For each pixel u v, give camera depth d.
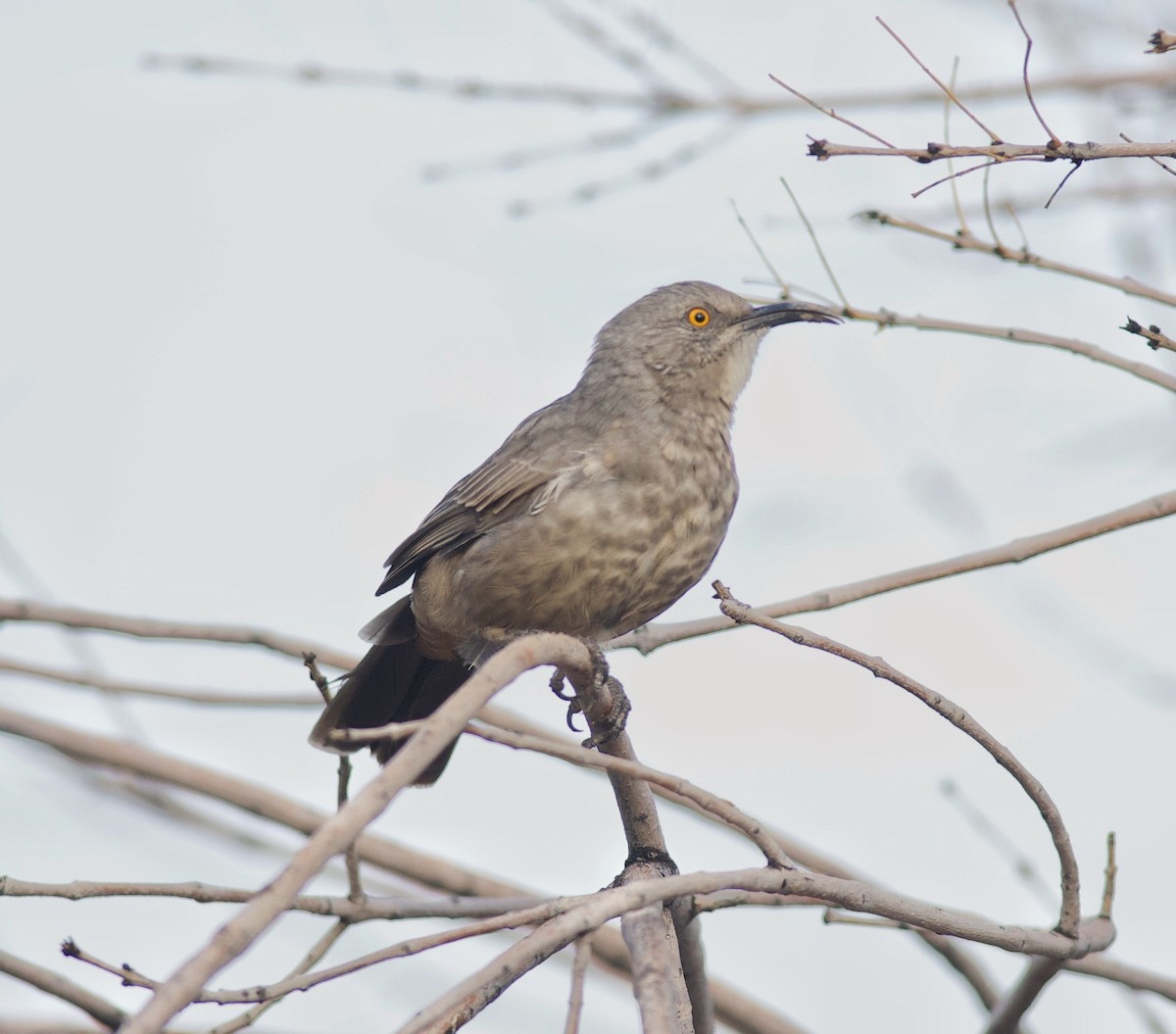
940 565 9.80
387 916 9.12
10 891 7.85
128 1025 4.80
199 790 12.09
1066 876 8.04
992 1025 9.78
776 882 6.96
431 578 11.16
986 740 7.70
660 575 10.79
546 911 6.54
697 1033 9.16
